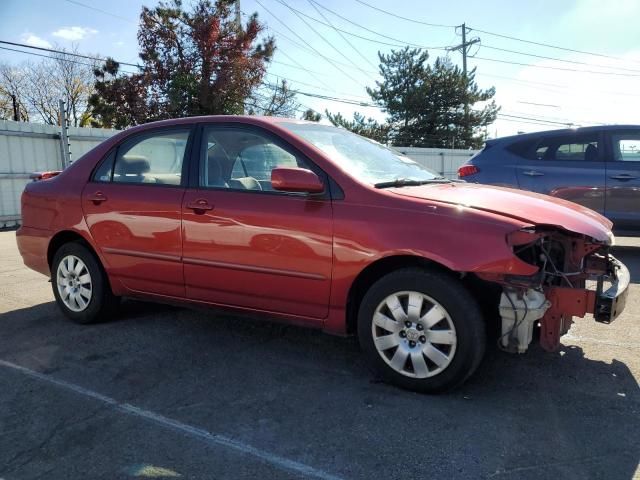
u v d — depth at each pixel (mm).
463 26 37625
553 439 2801
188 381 3564
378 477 2514
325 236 3436
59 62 40406
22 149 14055
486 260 3027
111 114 23047
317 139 3922
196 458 2680
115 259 4402
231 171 3949
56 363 3879
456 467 2574
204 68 22656
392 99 38062
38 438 2879
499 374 3604
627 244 8727
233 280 3832
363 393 3357
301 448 2760
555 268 3264
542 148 7422
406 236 3207
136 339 4352
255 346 4191
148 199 4176
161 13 22156
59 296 4809
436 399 3262
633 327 4504
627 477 2475
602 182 7016
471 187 3965
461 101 37625
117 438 2871
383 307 3381
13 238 11219
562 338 4254
